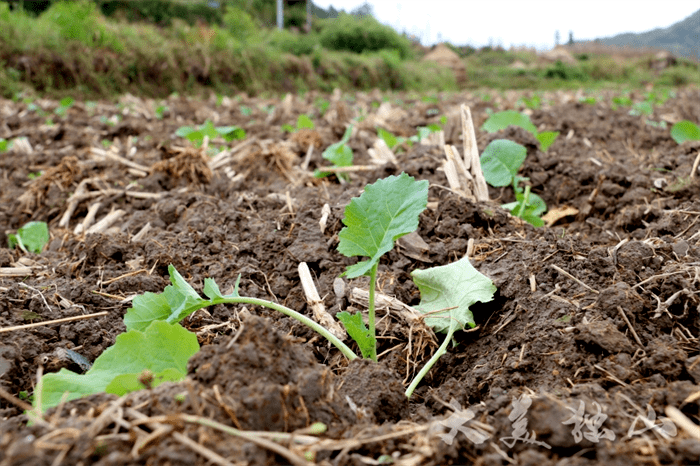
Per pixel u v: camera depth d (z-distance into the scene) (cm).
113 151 481
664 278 165
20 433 102
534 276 184
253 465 96
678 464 98
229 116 841
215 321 190
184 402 108
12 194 394
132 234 277
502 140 282
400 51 3234
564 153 447
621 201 294
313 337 183
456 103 1069
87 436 98
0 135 608
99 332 180
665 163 342
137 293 209
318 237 238
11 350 157
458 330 178
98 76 1505
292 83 2120
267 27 3148
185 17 2594
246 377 114
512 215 256
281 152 400
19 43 1377
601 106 802
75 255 245
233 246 244
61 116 795
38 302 194
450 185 275
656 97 1096
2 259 250
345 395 132
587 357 143
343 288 202
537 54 4906
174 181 365
